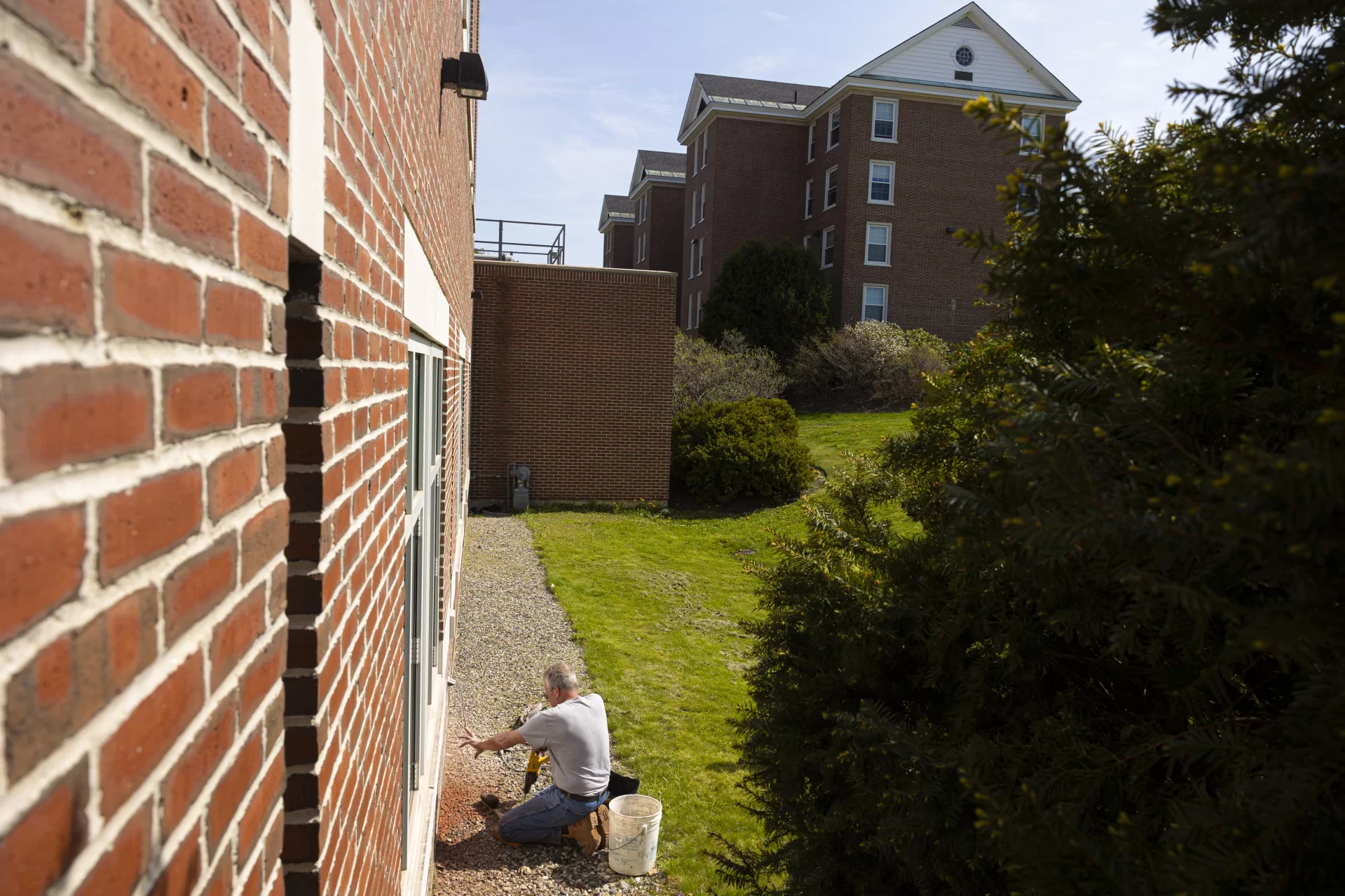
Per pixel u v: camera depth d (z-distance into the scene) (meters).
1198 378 1.42
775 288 29.47
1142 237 1.22
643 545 15.95
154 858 0.82
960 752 2.33
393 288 2.74
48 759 0.62
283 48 1.28
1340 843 1.11
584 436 18.95
